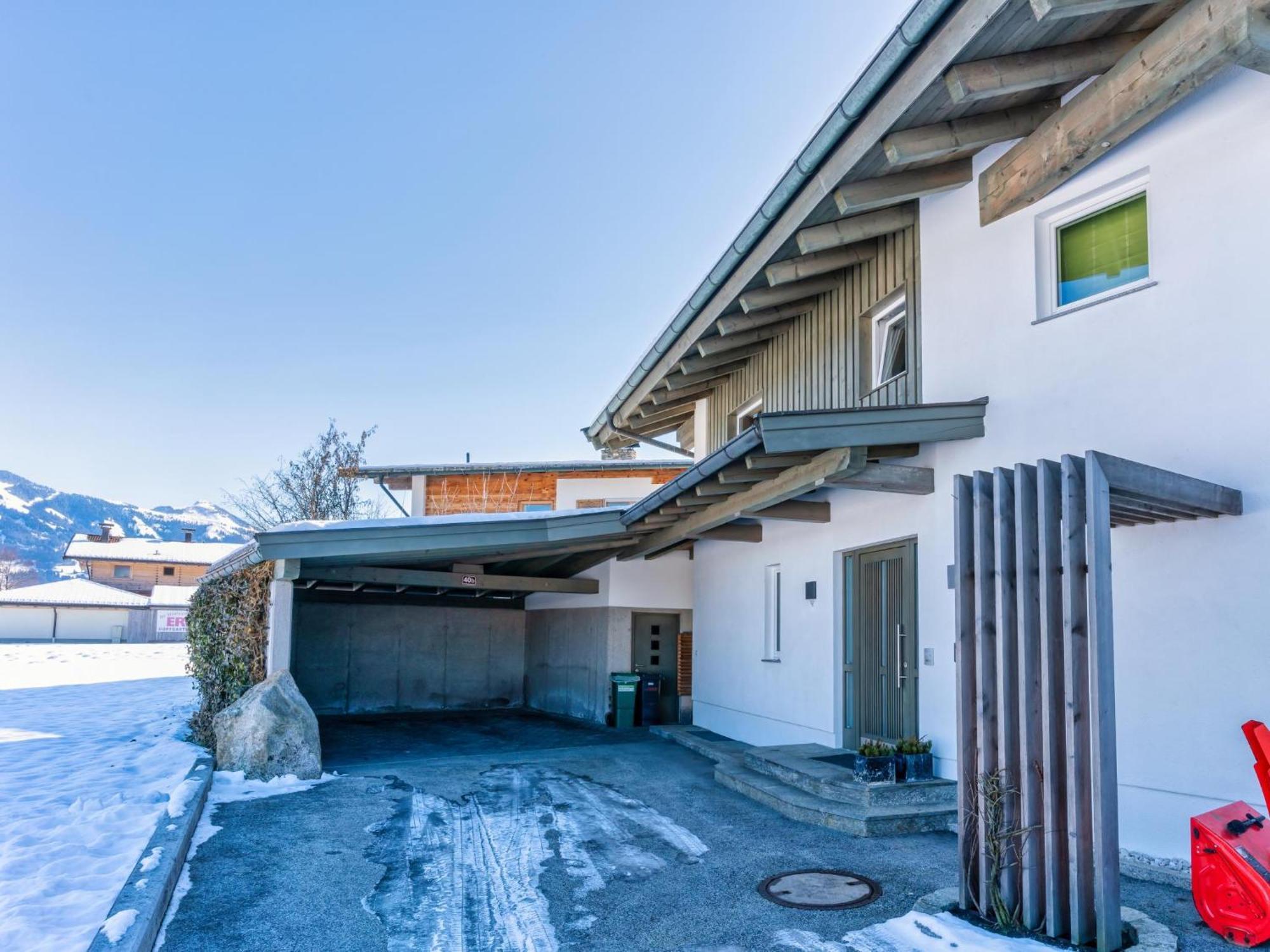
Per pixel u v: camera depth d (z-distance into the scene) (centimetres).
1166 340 519
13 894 442
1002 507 427
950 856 561
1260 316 469
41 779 742
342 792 761
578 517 1035
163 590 4697
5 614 4241
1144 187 552
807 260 788
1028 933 393
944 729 674
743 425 1131
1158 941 375
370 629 1495
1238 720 464
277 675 868
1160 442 517
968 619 441
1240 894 382
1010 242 637
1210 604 482
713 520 926
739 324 905
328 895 485
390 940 421
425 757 971
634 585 1316
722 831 631
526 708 1562
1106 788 370
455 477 1986
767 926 438
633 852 577
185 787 684
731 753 934
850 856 561
